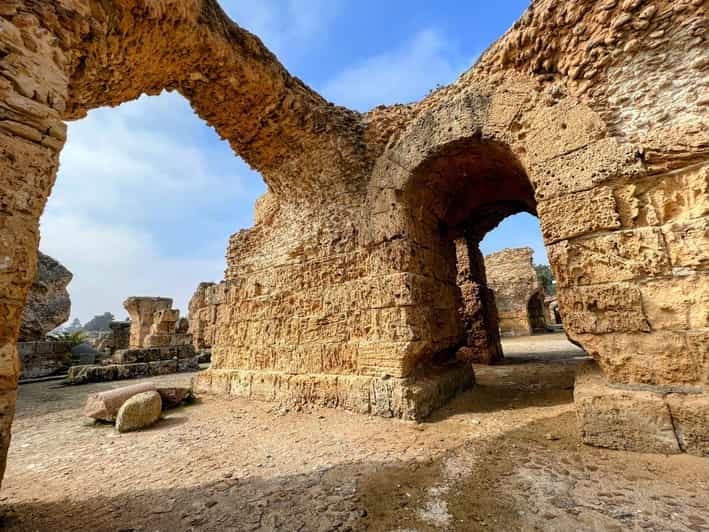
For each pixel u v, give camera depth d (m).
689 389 3.12
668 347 3.24
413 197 5.66
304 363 5.91
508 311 22.34
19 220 2.34
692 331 3.15
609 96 3.78
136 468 3.50
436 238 6.39
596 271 3.64
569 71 4.02
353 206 6.00
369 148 6.03
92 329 79.12
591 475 2.80
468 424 4.29
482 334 10.02
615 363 3.47
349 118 6.23
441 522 2.30
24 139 2.43
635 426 3.18
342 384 5.22
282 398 5.86
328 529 2.29
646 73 3.58
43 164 2.51
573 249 3.79
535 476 2.85
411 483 2.87
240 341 7.08
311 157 6.25
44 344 14.29
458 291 7.10
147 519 2.48
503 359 10.70
